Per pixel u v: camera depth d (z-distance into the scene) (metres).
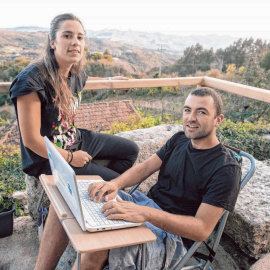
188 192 1.66
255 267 1.98
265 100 3.07
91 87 3.25
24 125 1.82
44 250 1.65
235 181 1.49
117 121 4.80
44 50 1.97
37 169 2.04
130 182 1.86
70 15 1.96
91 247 1.17
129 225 1.33
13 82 1.83
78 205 1.23
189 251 1.51
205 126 1.59
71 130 2.17
